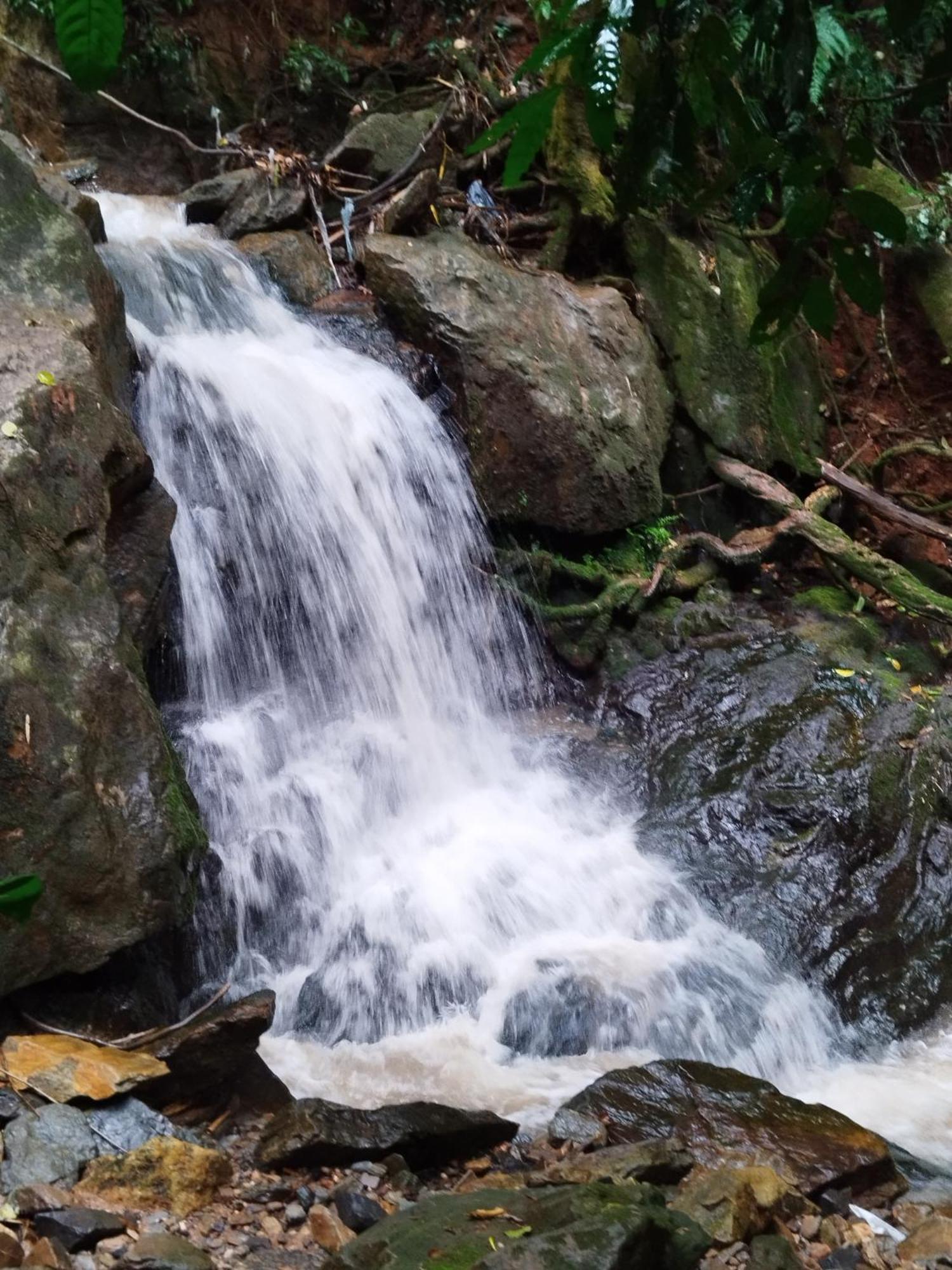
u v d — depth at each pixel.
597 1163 3.72
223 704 5.99
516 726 6.88
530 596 7.33
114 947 3.95
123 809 4.08
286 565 6.33
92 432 4.60
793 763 6.43
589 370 7.66
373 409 7.02
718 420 8.27
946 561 8.50
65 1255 2.85
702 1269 3.15
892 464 9.25
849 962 5.57
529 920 5.49
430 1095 4.49
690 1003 5.14
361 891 5.48
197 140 9.48
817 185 1.70
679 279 8.43
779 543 8.06
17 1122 3.36
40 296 5.11
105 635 4.28
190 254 7.44
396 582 6.79
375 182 8.52
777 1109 4.16
